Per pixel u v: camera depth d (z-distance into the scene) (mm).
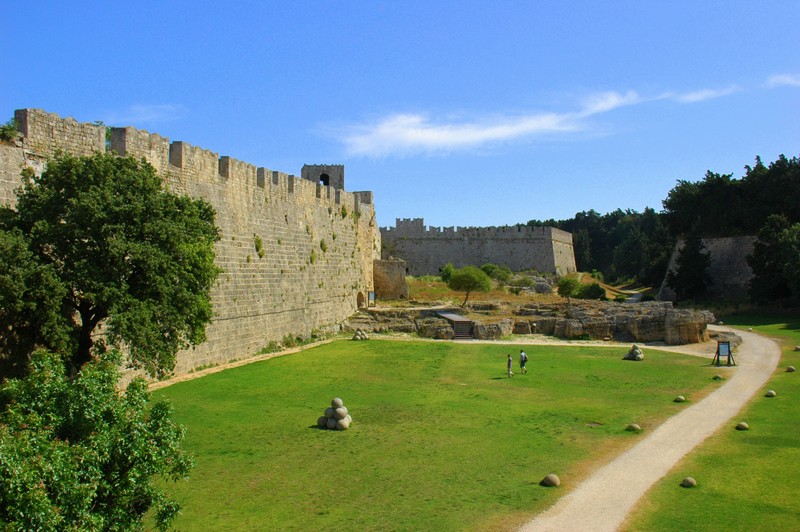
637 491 19812
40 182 25719
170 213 27984
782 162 92062
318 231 62562
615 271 151250
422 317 68688
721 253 95062
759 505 18656
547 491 19797
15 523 11383
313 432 26141
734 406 31734
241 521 17422
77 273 23656
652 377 40344
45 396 13812
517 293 93062
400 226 123375
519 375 40719
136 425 14141
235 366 42406
